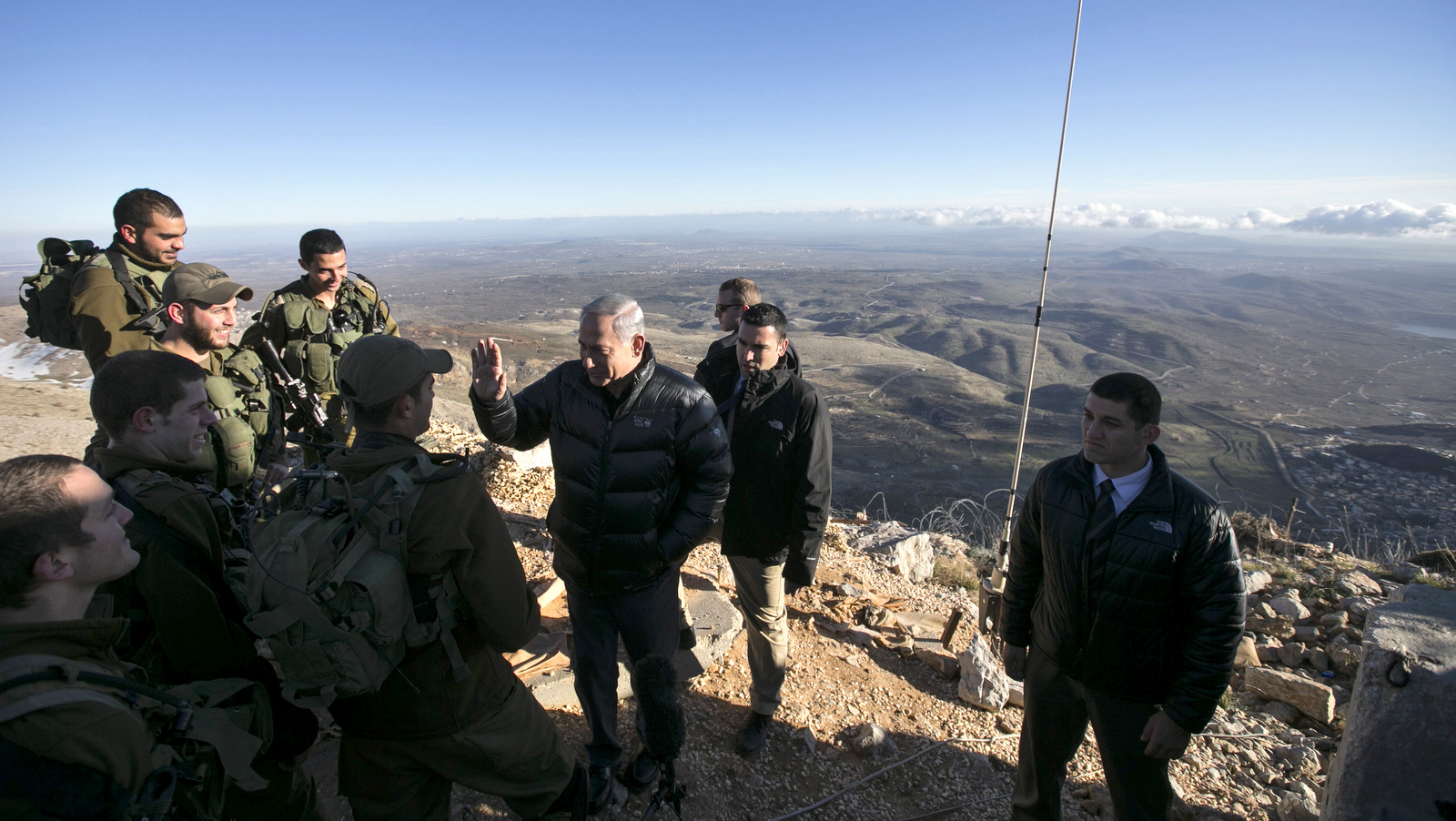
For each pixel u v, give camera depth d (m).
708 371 3.30
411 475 1.67
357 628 1.53
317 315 4.23
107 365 1.70
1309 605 4.92
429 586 1.68
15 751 1.08
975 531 7.56
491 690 1.90
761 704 2.98
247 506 2.10
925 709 3.53
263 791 1.80
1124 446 2.23
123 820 1.20
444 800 1.99
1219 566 2.15
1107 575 2.27
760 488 2.81
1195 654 2.20
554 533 2.48
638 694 1.68
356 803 1.88
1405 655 1.92
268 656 3.02
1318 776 3.22
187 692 1.53
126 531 1.54
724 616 3.88
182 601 1.58
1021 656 2.73
